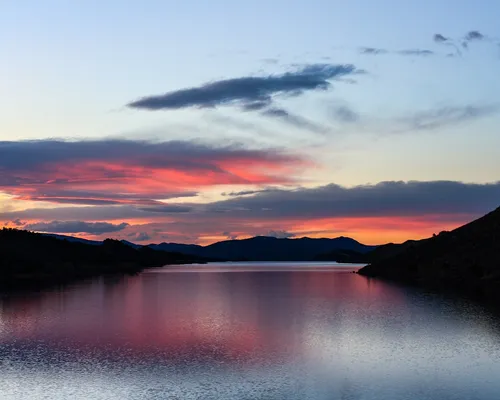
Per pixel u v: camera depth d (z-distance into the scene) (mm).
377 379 29109
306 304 68500
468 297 72500
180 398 25953
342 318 52844
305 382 28594
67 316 55812
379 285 104688
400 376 29672
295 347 37750
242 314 57594
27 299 75625
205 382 28641
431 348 36875
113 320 52469
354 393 26609
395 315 54219
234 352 36125
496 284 89000
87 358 34344
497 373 30156
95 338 41812
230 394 26438
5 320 52375
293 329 45969
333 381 28719
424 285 98375
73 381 28891
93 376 29859
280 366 32094
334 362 33000
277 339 41000
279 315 56281
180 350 36844
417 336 41406
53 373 30516
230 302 72375
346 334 42875
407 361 33125
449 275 104750
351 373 30359
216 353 35812
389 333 43000
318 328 46312
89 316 55969
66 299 76062
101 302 71938
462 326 45875
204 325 48906
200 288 103062
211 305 68125
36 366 32156
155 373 30469
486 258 101438
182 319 53406
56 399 25812
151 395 26359
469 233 123000
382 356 34562
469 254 109250
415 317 52125
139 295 84812
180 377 29641
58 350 36875
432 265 116500
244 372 30672
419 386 27750
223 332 44656
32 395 26453
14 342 40000
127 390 27188
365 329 45250
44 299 75625
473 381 28578
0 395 26469
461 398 25750
